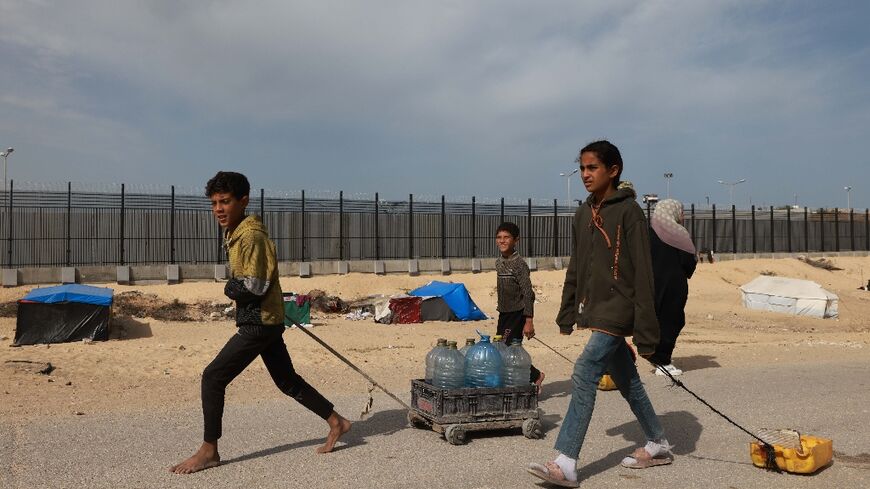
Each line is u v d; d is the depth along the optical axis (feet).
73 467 15.76
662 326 28.91
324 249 89.25
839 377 30.60
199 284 76.89
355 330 55.47
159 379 31.37
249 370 32.58
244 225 15.90
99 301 46.80
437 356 19.33
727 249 124.77
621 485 14.90
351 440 18.81
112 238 77.51
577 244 15.62
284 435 19.35
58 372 32.19
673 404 24.22
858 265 132.67
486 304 78.07
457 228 97.19
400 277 88.84
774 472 15.98
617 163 15.11
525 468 16.03
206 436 15.80
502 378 19.84
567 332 16.57
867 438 19.30
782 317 76.54
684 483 15.07
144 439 18.72
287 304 57.31
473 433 19.72
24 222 74.69
